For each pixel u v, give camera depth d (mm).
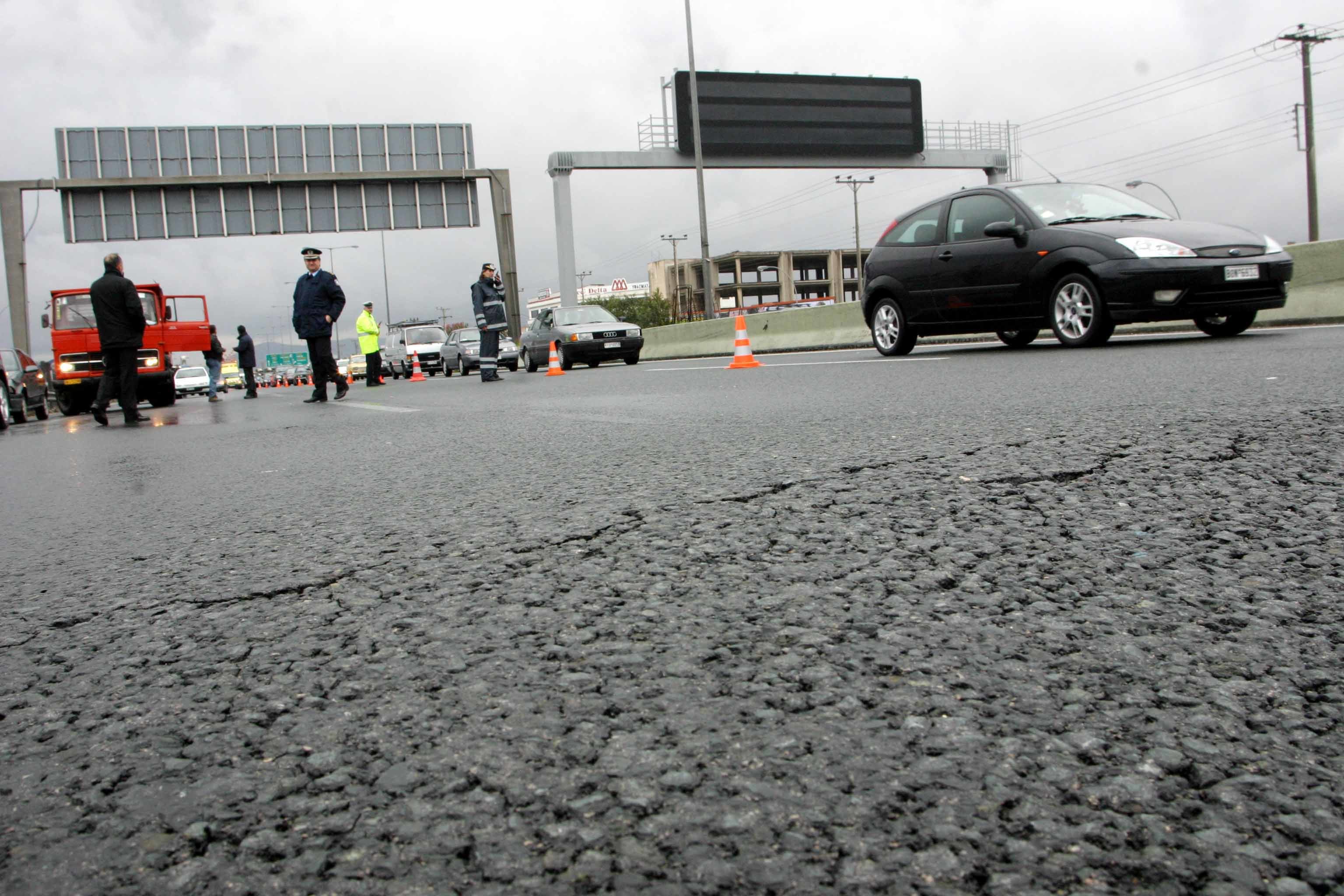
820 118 35031
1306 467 2793
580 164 32812
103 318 10711
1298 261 11406
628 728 1301
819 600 1826
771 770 1161
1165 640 1541
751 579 2002
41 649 1881
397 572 2289
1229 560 1967
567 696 1427
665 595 1926
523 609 1893
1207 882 920
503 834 1049
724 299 114938
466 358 30453
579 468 3869
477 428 6215
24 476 5656
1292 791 1075
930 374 7309
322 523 3100
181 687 1582
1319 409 3832
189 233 31766
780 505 2715
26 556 2982
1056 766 1144
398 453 5094
